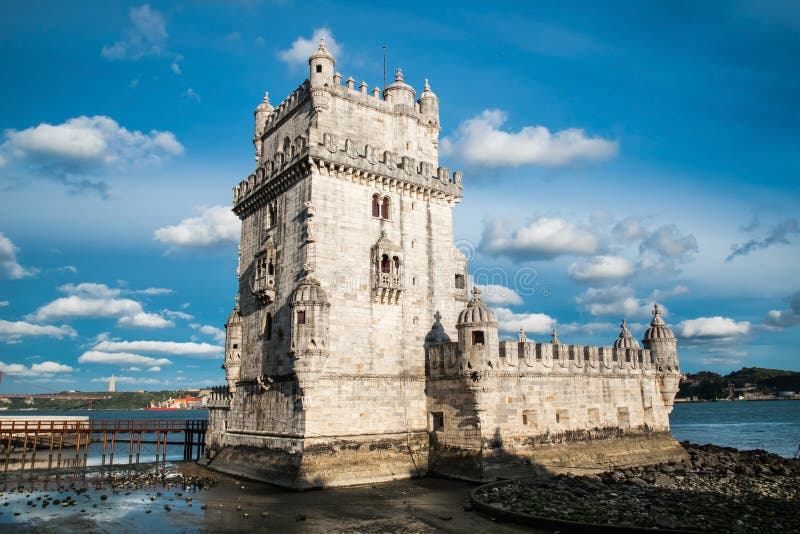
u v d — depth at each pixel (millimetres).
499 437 42438
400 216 48469
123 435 118312
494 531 29547
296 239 44656
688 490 39156
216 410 54469
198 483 44031
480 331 43031
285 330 44188
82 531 30312
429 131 53438
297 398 41281
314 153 43656
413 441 45000
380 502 35531
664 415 57469
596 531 28312
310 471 39219
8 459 59875
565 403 47688
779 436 106375
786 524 29406
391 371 45062
